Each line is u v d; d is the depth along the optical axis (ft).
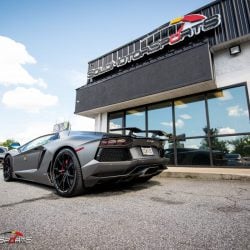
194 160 18.92
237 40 16.99
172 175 14.85
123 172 8.25
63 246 3.93
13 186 11.05
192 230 4.64
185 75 18.21
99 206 6.78
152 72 20.92
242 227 4.78
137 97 21.74
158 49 22.39
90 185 7.97
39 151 10.61
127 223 5.16
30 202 7.41
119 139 8.30
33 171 10.73
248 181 11.87
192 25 20.38
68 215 5.85
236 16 18.16
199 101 19.62
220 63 18.53
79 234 4.50
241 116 16.96
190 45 20.35
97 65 30.42
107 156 8.00
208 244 3.93
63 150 8.88
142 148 9.29
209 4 19.86
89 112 28.71
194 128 19.52
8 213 6.07
